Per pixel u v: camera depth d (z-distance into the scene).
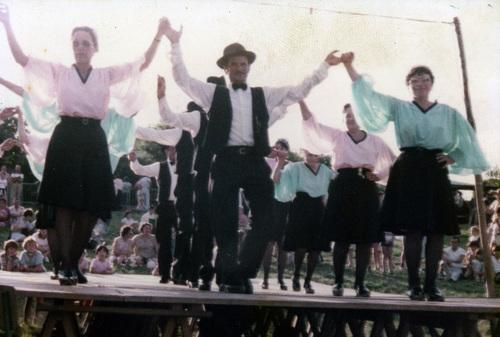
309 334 7.71
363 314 6.42
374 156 7.23
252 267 6.08
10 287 4.74
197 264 7.00
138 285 6.77
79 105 5.89
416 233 6.52
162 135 7.58
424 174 6.46
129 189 17.92
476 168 6.63
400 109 6.56
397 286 11.27
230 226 6.04
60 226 5.89
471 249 11.74
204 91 6.12
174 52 6.11
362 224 7.09
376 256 12.37
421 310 5.79
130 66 6.12
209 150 6.07
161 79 6.57
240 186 6.06
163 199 7.96
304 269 13.05
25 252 9.79
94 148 5.93
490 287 7.78
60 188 5.79
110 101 6.26
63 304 4.95
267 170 6.15
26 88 5.95
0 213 13.73
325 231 7.26
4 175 14.49
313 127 7.30
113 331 6.30
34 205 15.71
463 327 6.21
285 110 6.68
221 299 5.11
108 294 4.85
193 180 7.40
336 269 7.19
